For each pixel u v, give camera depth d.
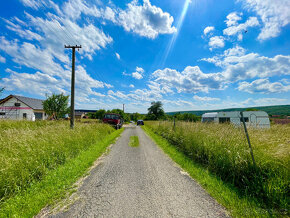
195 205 2.11
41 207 2.04
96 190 2.55
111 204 2.12
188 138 5.55
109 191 2.52
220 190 2.55
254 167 2.66
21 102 23.12
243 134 3.82
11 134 4.55
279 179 2.28
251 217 1.82
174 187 2.69
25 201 2.14
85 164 3.85
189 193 2.46
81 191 2.51
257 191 2.32
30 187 2.56
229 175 2.98
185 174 3.35
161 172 3.47
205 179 3.00
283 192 2.08
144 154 5.27
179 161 4.32
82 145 5.43
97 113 46.66
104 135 9.31
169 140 7.83
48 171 3.19
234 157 3.06
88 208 2.02
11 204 2.05
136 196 2.36
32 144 3.83
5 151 3.29
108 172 3.44
